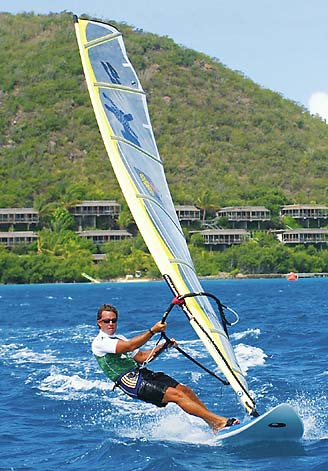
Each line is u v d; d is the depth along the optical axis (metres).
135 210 16.67
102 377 28.20
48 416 21.59
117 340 17.69
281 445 17.25
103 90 17.73
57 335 47.22
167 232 17.05
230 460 16.42
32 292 148.75
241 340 40.09
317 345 36.88
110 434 19.28
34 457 17.34
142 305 86.31
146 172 17.78
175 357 32.53
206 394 24.02
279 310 68.88
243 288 141.88
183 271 16.70
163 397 17.66
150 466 16.22
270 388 24.97
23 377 28.42
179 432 19.09
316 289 131.75
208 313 16.84
